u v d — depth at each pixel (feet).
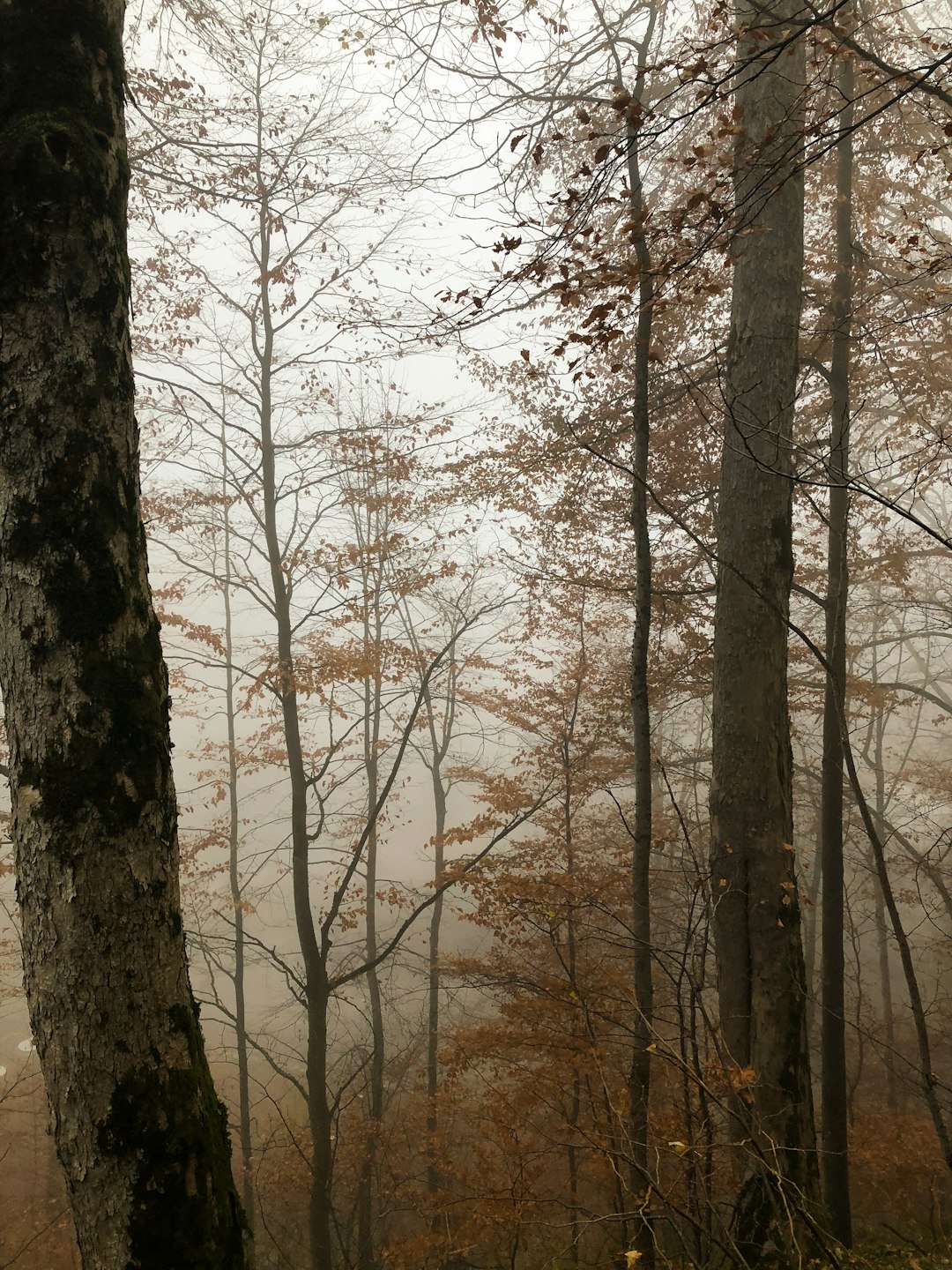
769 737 21.56
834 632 25.09
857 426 37.70
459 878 28.94
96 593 8.25
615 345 32.68
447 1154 33.58
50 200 8.41
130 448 8.84
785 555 22.24
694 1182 14.25
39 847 7.91
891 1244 20.90
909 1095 45.47
